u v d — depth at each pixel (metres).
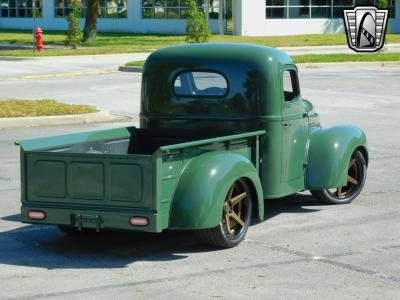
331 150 10.26
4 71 31.77
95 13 48.69
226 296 7.17
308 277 7.73
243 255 8.48
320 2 55.12
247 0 52.91
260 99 9.52
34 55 37.66
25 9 68.31
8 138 16.53
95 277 7.77
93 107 19.97
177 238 9.20
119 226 8.07
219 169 8.37
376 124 18.58
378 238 9.17
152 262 8.27
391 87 26.02
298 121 10.02
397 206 10.80
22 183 8.45
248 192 8.94
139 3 59.31
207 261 8.27
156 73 9.96
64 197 8.29
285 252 8.59
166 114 9.94
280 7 54.06
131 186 8.00
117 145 9.56
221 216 8.41
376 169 13.50
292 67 9.94
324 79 28.47
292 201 11.04
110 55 37.97
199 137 9.82
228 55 9.66
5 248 8.85
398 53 38.38
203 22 42.22
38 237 9.33
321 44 44.19
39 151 8.34
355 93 24.42
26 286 7.49
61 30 64.38
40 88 26.05
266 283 7.54
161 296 7.18
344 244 8.91
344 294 7.21
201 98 9.75
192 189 8.19
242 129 9.59
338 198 10.86
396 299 7.10
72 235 9.39
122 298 7.14
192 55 9.80
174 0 57.03
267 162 9.53
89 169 8.16
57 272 7.94
